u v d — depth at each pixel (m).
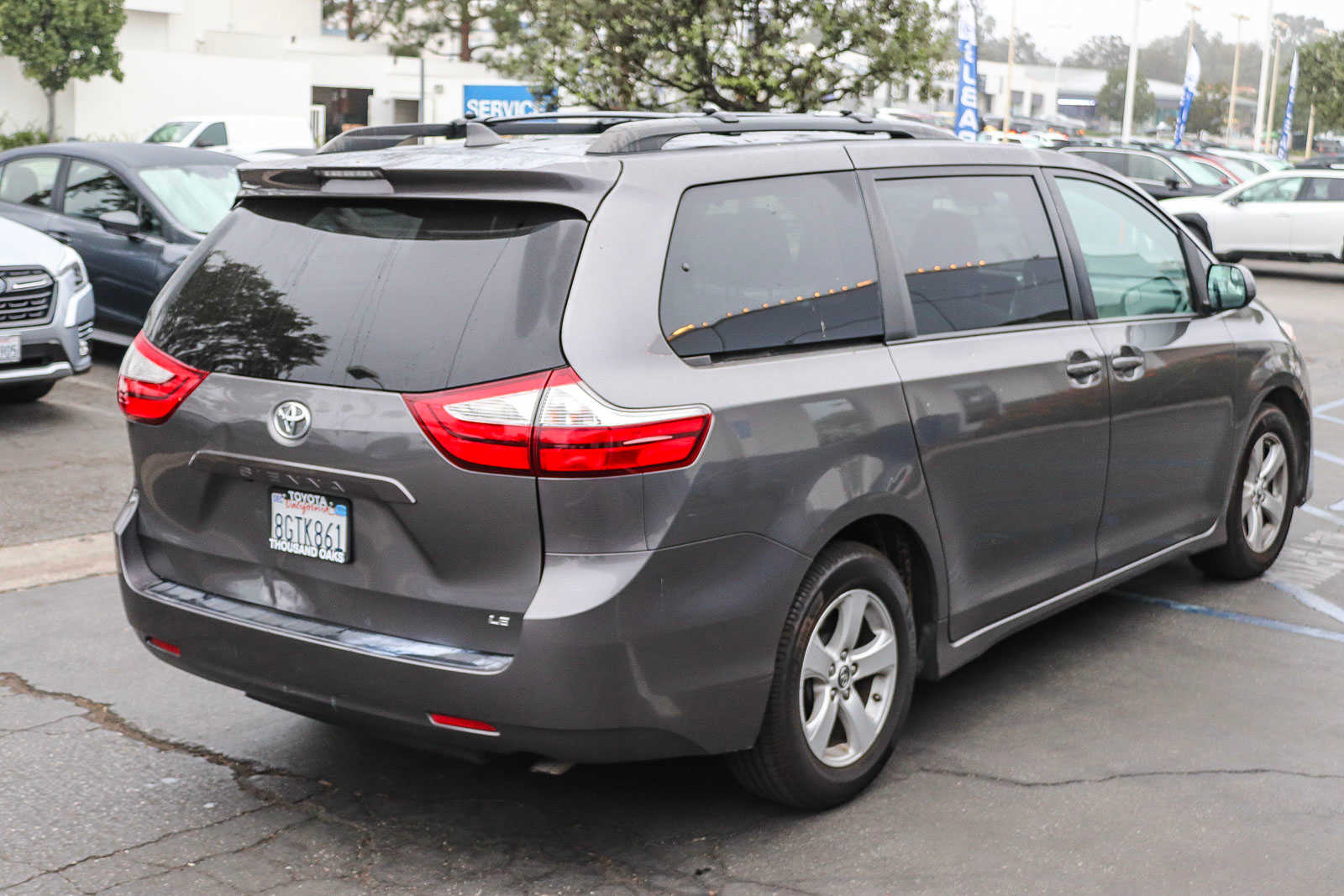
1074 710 4.61
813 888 3.43
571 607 3.15
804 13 11.71
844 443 3.66
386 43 62.00
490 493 3.20
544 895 3.39
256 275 3.65
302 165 3.59
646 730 3.30
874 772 3.93
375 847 3.63
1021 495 4.35
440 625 3.32
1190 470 5.32
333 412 3.37
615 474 3.17
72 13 40.34
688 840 3.67
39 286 8.33
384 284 3.42
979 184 4.46
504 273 3.29
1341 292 20.33
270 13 59.66
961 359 4.11
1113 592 5.94
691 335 3.40
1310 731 4.46
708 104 11.94
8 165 11.38
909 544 4.05
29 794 3.91
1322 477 8.50
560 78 12.45
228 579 3.70
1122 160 23.97
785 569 3.49
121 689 4.70
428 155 3.62
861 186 4.03
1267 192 21.97
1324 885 3.47
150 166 10.76
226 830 3.72
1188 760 4.21
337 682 3.42
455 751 3.42
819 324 3.74
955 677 4.92
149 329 3.85
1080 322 4.73
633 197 3.39
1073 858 3.59
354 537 3.41
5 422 8.78
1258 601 5.83
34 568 5.98
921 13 11.88
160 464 3.77
